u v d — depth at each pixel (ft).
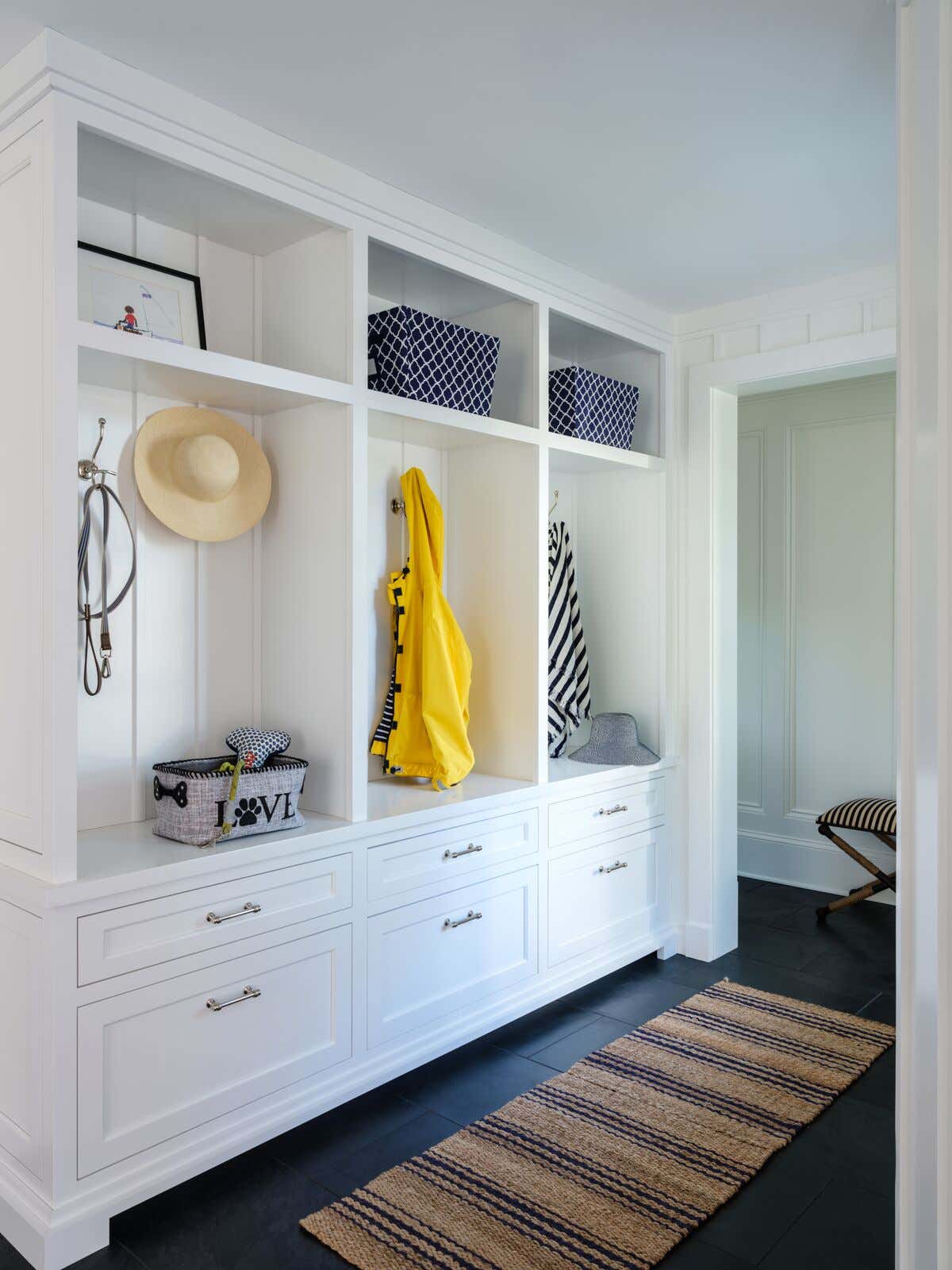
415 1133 7.81
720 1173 7.27
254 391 7.82
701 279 10.95
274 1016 7.53
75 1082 6.27
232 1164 7.33
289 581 8.78
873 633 14.71
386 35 6.24
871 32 6.24
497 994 9.66
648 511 12.32
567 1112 8.15
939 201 4.43
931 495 4.63
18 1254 6.37
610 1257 6.29
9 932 6.59
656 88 6.93
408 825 8.61
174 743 8.39
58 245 6.18
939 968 4.41
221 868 7.08
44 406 6.27
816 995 10.84
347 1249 6.32
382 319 8.93
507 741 10.55
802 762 15.43
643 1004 10.61
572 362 12.91
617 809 11.32
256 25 6.13
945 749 4.40
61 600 6.21
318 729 8.50
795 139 7.70
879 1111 8.31
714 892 12.08
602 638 12.89
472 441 10.36
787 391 15.43
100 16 5.99
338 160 8.01
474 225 9.36
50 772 6.23
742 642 16.02
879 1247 6.48
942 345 4.42
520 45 6.39
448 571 11.09
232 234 8.40
